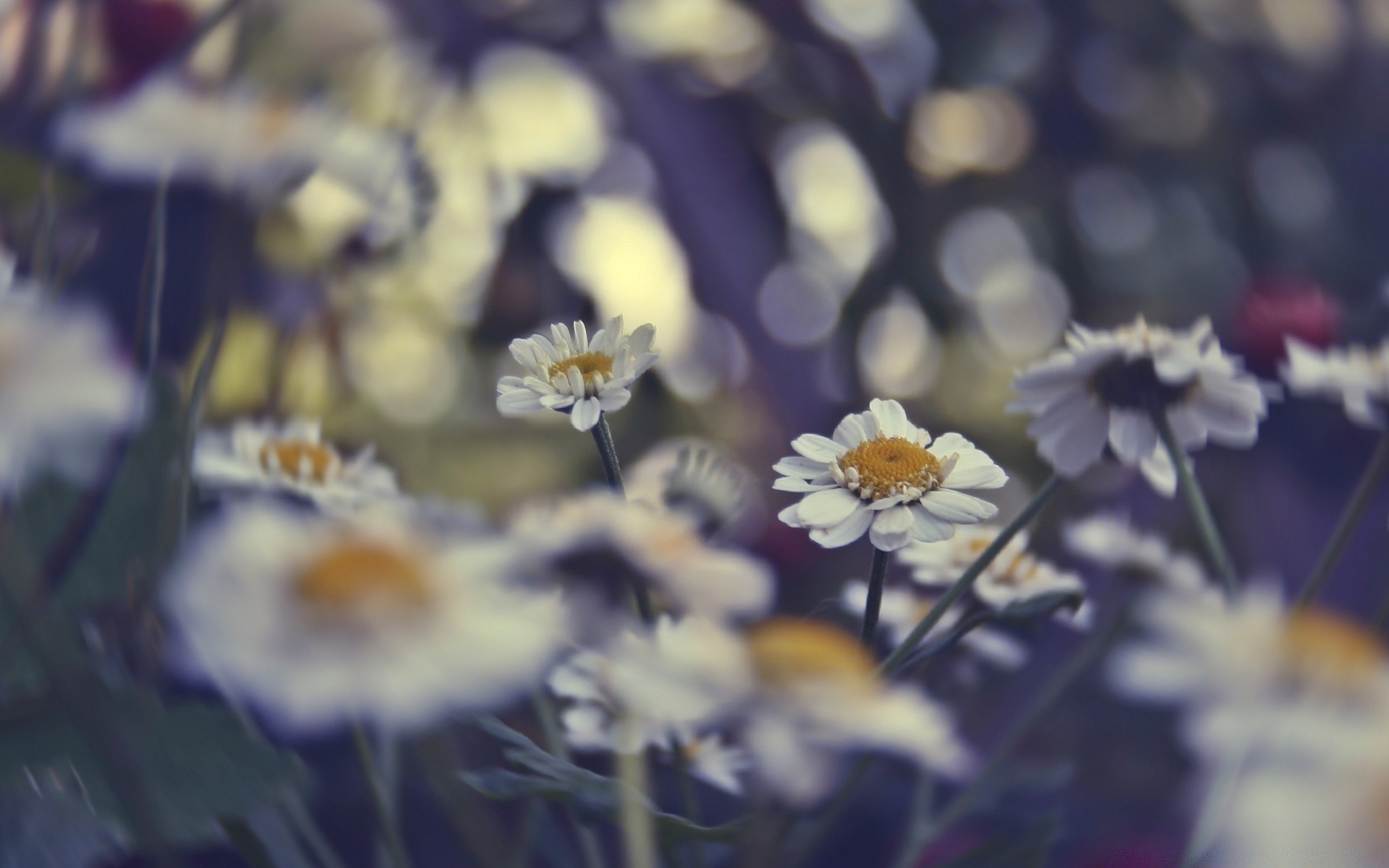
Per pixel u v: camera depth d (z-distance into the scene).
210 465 0.32
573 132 0.65
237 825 0.29
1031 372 0.33
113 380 0.25
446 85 0.59
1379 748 0.24
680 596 0.27
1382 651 0.25
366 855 0.31
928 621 0.31
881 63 0.80
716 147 0.72
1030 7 0.84
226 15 0.32
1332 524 0.47
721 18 0.75
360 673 0.23
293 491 0.32
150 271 0.30
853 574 0.42
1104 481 0.44
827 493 0.31
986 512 0.31
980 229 0.79
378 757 0.30
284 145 0.31
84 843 0.26
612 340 0.32
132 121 0.30
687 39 0.73
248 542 0.24
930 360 0.74
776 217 0.75
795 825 0.30
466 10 0.63
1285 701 0.24
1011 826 0.31
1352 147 0.79
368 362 0.52
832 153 0.78
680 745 0.30
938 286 0.76
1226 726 0.24
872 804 0.33
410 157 0.32
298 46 0.39
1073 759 0.32
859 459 0.31
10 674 0.27
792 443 0.32
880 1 0.81
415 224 0.37
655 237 0.66
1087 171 0.81
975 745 0.33
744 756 0.30
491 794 0.29
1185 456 0.33
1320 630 0.25
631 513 0.28
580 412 0.31
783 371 0.65
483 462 0.49
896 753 0.26
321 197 0.39
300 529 0.24
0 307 0.26
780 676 0.26
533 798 0.29
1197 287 0.74
